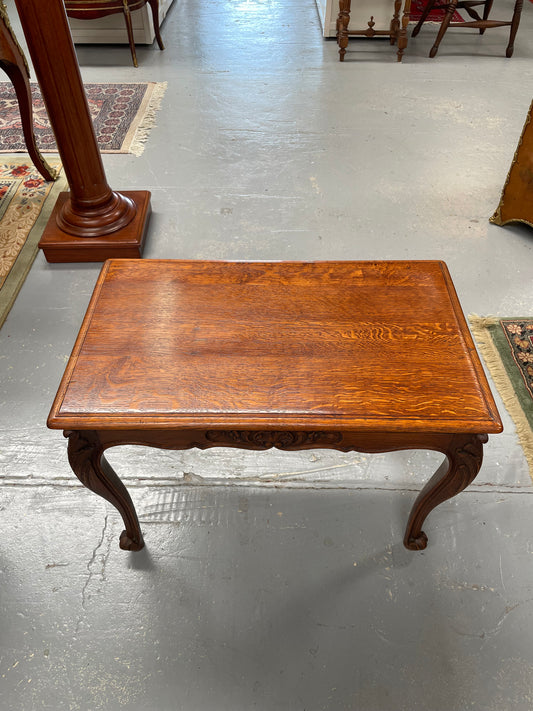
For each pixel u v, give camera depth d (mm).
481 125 3871
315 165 3494
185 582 1689
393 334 1487
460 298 2588
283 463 1999
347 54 4836
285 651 1553
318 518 1847
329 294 1611
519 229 3020
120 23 4742
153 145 3660
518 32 5223
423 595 1664
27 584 1677
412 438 1351
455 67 4629
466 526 1821
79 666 1518
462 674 1509
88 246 2705
